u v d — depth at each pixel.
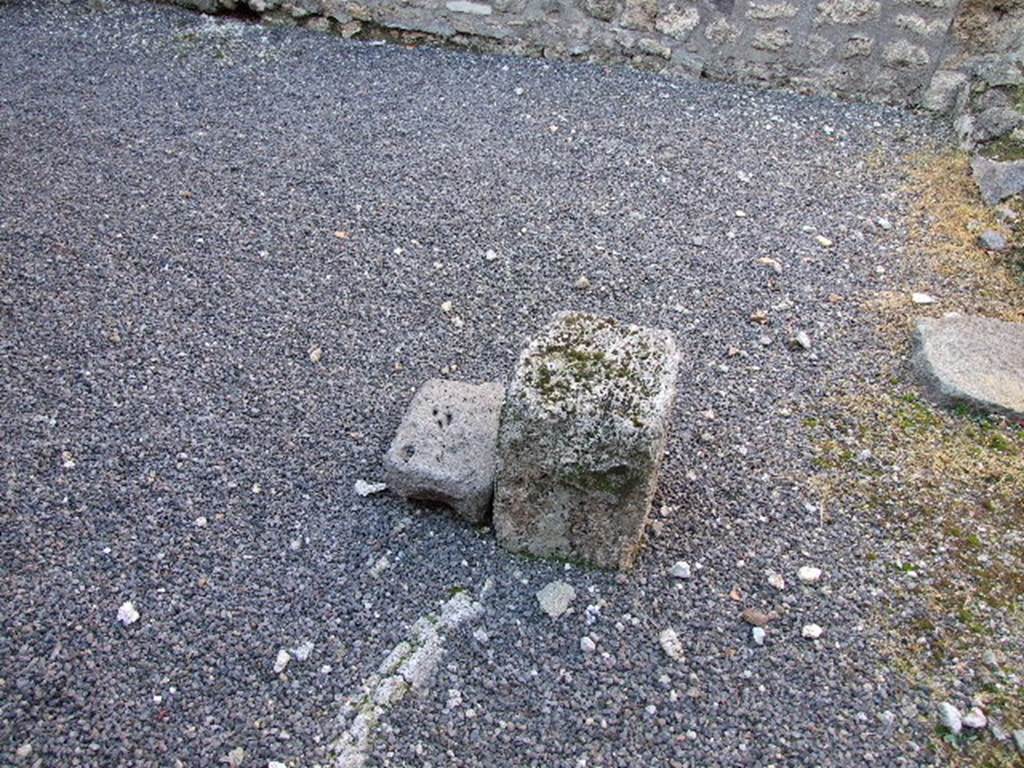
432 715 2.46
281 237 4.17
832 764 2.36
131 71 5.48
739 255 4.20
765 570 2.82
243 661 2.56
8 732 2.37
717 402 3.43
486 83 5.54
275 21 6.14
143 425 3.23
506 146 4.92
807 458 3.21
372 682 2.53
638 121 5.20
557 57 5.87
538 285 3.98
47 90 5.21
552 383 2.58
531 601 2.73
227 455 3.14
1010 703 2.47
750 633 2.66
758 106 5.43
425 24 5.93
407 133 4.99
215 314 3.74
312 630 2.64
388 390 3.44
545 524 2.76
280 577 2.78
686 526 2.95
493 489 2.84
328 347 3.62
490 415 3.04
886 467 3.17
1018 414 3.29
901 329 3.78
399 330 3.72
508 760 2.38
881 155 4.99
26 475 3.03
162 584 2.74
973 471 3.15
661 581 2.79
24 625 2.60
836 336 3.76
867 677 2.55
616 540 2.73
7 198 4.29
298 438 3.22
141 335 3.62
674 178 4.72
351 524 2.94
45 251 4.00
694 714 2.47
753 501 3.05
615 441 2.51
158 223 4.21
